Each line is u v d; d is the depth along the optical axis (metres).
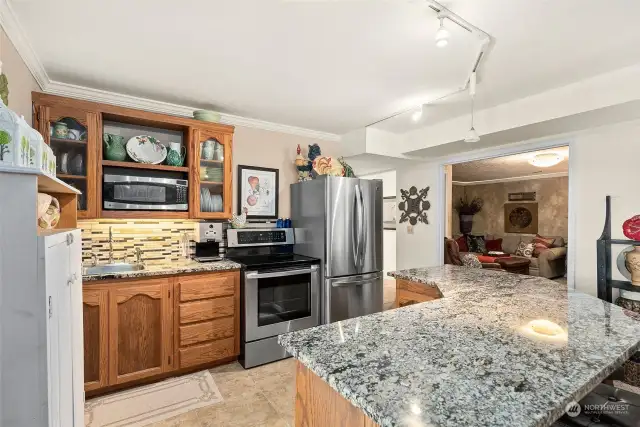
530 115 2.83
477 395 0.77
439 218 4.34
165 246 2.96
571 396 0.77
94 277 2.20
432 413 0.70
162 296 2.45
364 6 1.60
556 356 0.97
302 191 3.46
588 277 3.00
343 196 3.22
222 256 3.06
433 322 1.28
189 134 2.86
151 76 2.43
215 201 3.02
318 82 2.54
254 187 3.46
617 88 2.33
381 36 1.88
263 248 3.37
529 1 1.55
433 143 3.67
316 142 3.95
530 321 1.29
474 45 1.97
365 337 1.13
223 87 2.64
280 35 1.88
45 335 0.91
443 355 0.98
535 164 4.89
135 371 2.37
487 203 8.52
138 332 2.38
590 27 1.78
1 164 0.84
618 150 2.81
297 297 2.99
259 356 2.75
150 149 2.75
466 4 1.58
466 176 7.68
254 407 2.14
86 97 2.66
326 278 3.11
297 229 3.47
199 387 2.39
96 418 2.02
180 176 2.99
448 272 2.38
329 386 0.94
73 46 2.00
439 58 2.14
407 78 2.46
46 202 1.37
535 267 6.31
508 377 0.85
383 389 0.80
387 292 5.39
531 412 0.70
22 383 0.89
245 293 2.71
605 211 2.88
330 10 1.64
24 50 1.97
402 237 4.88
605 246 2.81
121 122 2.77
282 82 2.54
